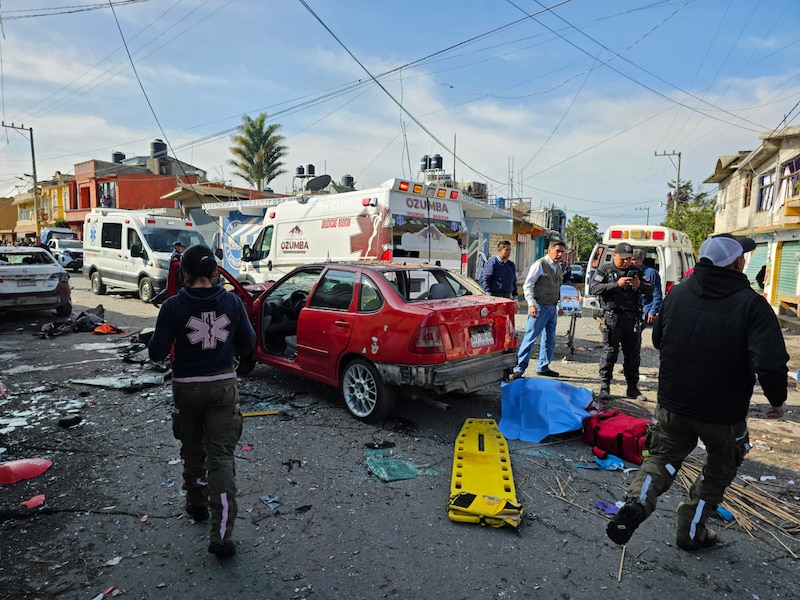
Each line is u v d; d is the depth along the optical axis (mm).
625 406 5711
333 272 5473
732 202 24344
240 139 35812
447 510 3422
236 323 3045
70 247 26938
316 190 15016
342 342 5062
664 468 2865
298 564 2846
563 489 3754
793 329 12406
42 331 9141
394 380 4664
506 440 4629
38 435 4605
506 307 5273
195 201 25391
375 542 3064
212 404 2941
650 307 6238
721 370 2666
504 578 2756
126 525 3213
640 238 12680
